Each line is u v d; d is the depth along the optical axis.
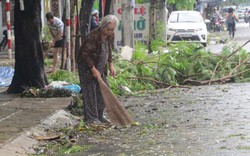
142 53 21.53
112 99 12.93
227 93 18.33
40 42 18.17
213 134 11.67
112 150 10.66
